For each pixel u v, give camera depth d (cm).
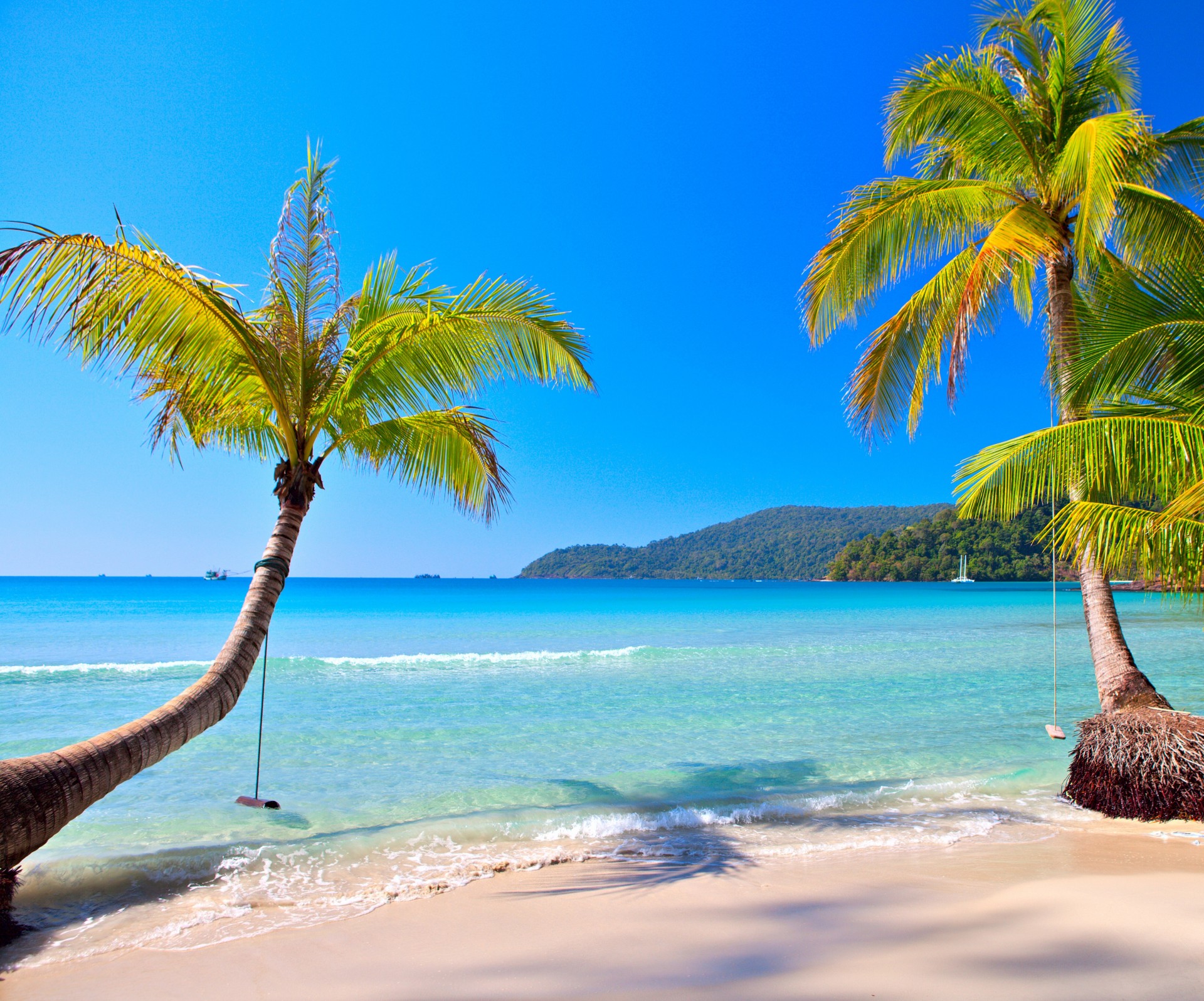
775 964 361
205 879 512
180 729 452
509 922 432
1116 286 597
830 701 1273
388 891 486
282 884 501
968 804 697
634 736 1002
